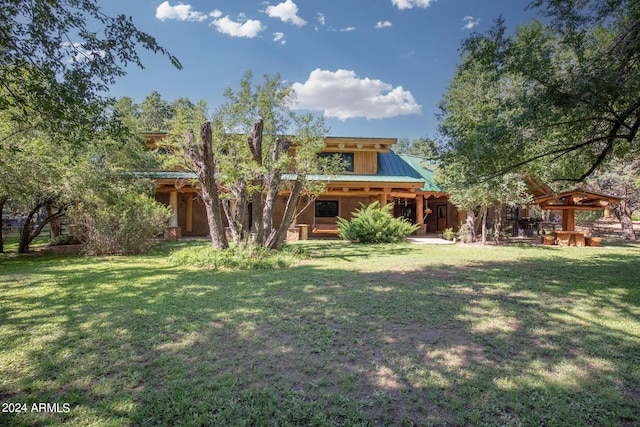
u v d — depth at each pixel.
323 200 18.48
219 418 2.22
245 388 2.59
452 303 4.87
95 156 11.98
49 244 13.91
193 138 9.65
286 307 4.64
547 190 14.50
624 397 2.49
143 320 4.11
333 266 8.19
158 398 2.44
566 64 6.09
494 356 3.14
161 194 17.41
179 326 3.88
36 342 3.42
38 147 8.46
